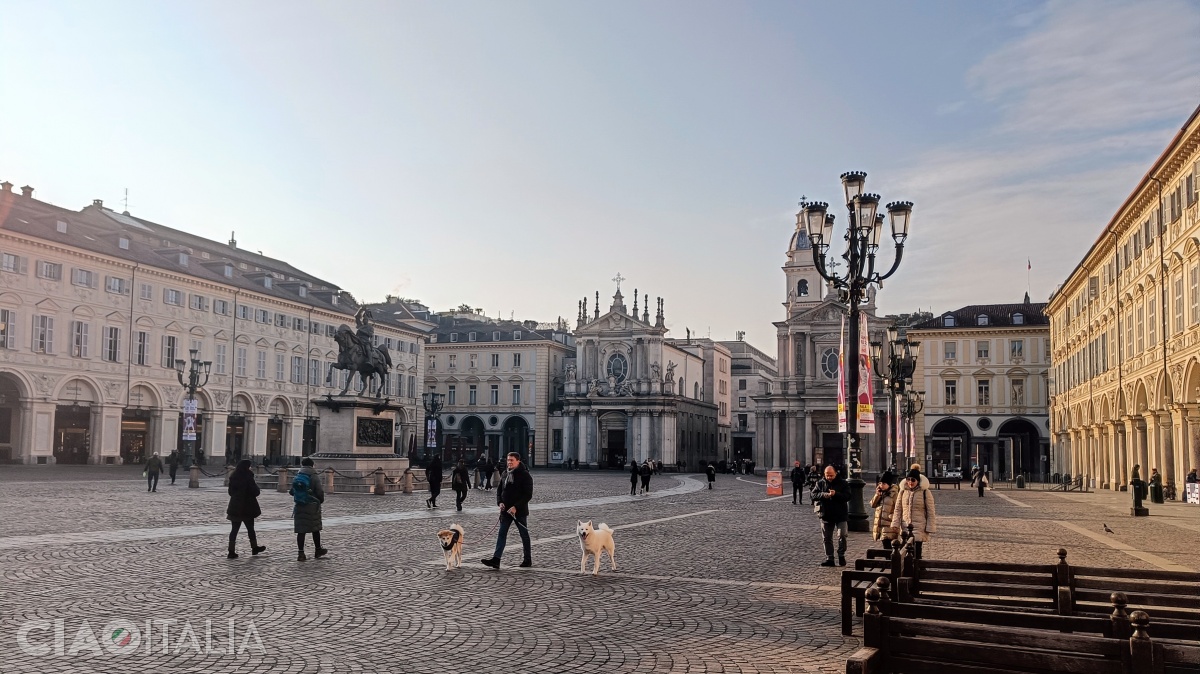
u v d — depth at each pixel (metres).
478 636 12.02
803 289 109.38
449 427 123.69
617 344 116.25
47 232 66.62
